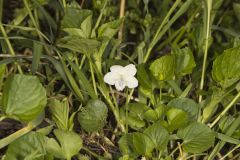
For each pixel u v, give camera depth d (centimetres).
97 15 53
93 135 46
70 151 38
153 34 57
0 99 40
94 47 41
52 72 53
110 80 42
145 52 52
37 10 58
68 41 40
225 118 43
